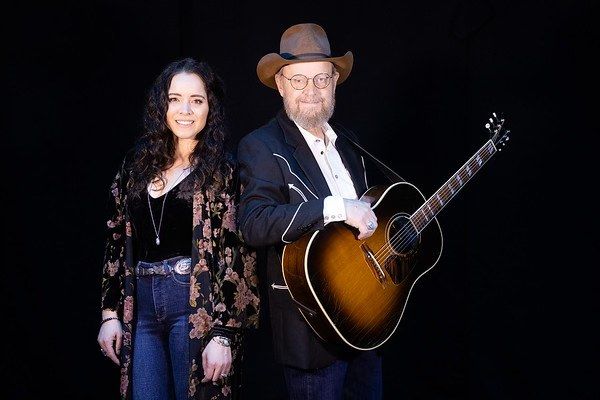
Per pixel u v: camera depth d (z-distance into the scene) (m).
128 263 2.07
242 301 2.06
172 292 2.03
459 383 3.17
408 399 3.22
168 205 2.05
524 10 3.08
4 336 2.85
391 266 2.06
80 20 2.91
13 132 2.85
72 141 2.91
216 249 2.04
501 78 3.11
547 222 3.09
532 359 3.10
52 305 2.90
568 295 3.07
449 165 3.15
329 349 2.00
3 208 2.85
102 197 2.94
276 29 3.10
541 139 3.08
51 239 2.90
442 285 3.19
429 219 2.19
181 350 2.02
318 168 2.08
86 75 2.92
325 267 1.90
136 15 2.97
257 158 2.01
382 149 3.17
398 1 3.15
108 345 2.06
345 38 3.15
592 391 3.03
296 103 2.11
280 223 1.85
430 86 3.15
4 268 2.85
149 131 2.10
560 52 3.06
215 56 3.06
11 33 2.83
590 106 3.04
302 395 2.01
